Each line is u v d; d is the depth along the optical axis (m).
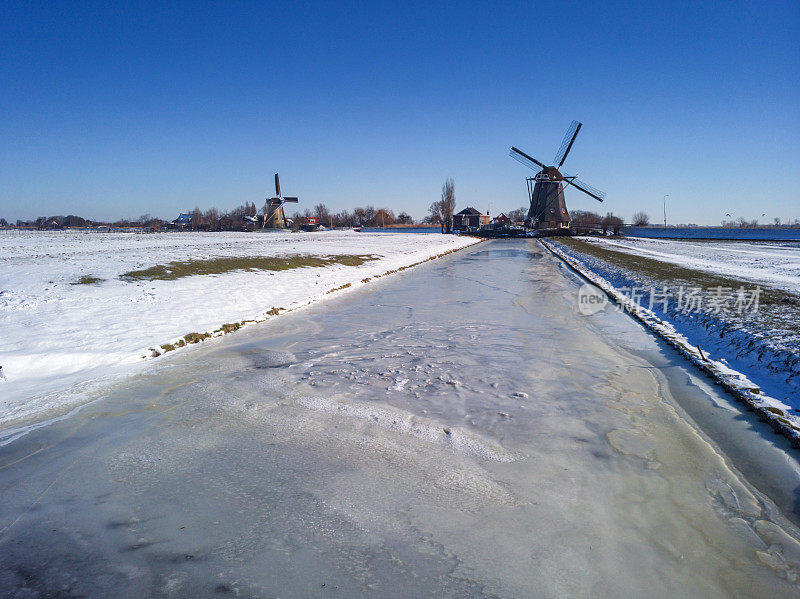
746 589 2.95
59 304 10.43
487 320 11.48
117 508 3.85
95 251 23.59
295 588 2.96
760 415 5.58
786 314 9.73
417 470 4.41
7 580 3.05
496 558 3.24
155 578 3.06
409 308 13.16
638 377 7.14
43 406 5.96
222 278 15.97
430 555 3.27
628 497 3.98
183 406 5.98
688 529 3.56
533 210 75.00
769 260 27.33
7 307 9.78
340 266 22.83
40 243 32.28
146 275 14.77
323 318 11.72
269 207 96.25
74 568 3.16
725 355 7.93
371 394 6.37
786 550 3.33
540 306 13.49
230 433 5.21
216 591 2.94
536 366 7.70
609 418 5.61
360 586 2.97
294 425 5.41
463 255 36.12
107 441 5.04
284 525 3.61
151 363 7.80
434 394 6.37
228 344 9.11
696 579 3.04
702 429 5.31
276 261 21.50
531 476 4.31
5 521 3.68
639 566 3.16
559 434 5.17
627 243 51.84
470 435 5.13
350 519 3.68
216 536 3.49
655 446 4.89
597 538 3.45
